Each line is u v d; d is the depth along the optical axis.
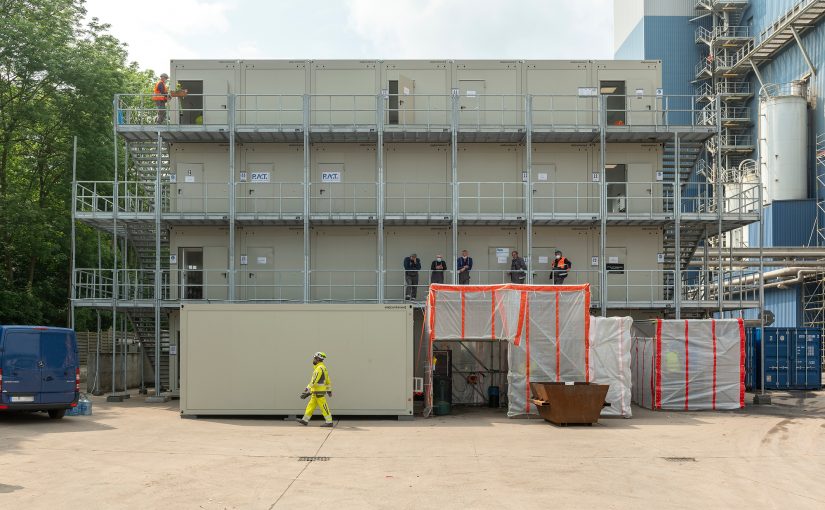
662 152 31.59
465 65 31.23
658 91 31.47
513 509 10.84
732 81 64.69
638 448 16.78
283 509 10.78
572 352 23.36
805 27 55.38
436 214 29.53
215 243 30.88
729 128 64.81
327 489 12.15
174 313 29.94
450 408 24.42
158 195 28.98
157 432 19.12
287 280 30.67
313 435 18.75
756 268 50.47
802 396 30.70
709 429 20.25
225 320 22.41
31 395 20.66
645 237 31.34
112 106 38.75
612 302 29.42
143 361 31.33
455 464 14.55
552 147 31.36
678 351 25.31
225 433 19.06
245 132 29.62
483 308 23.64
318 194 30.91
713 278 38.22
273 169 31.02
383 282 30.12
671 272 32.00
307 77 31.08
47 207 40.06
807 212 53.38
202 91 30.97
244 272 30.64
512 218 29.50
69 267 41.50
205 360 22.33
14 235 38.19
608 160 31.44
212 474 13.39
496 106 31.11
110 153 39.41
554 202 30.83
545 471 13.84
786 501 11.46
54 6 38.25
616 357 23.36
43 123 37.38
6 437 17.91
